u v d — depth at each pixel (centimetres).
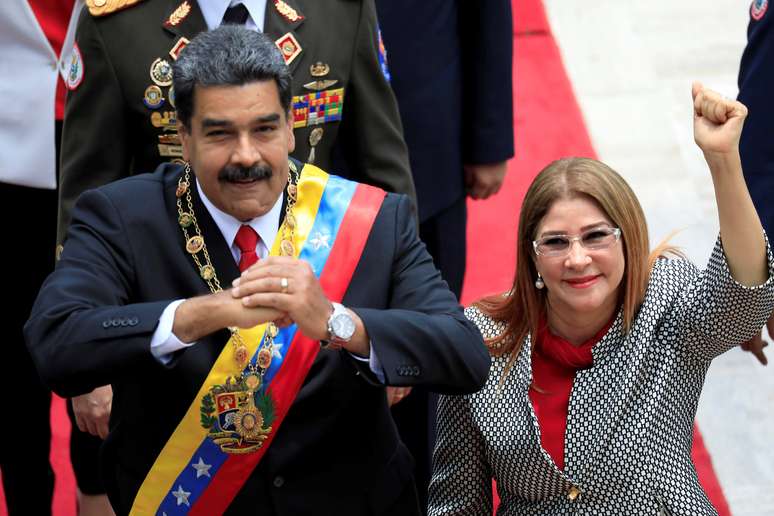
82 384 1066
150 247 1144
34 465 1748
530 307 1281
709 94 1183
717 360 2214
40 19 1662
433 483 1338
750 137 1573
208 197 1134
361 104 1472
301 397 1143
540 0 3325
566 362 1266
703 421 2077
